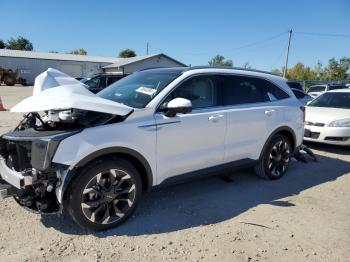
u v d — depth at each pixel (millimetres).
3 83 41688
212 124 4359
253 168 5547
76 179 3334
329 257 3328
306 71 60844
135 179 3713
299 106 5746
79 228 3650
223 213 4199
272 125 5230
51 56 50125
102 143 3404
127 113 3613
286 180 5594
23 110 3465
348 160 7074
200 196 4719
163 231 3678
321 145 8484
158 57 47156
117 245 3361
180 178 4199
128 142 3584
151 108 3828
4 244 3291
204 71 4484
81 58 52219
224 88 4688
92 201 3473
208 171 4504
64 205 3459
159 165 3918
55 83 3842
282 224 3961
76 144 3281
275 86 5512
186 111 3736
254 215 4172
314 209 4430
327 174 6020
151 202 4438
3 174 3494
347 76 48750
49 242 3359
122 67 44938
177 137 4016
